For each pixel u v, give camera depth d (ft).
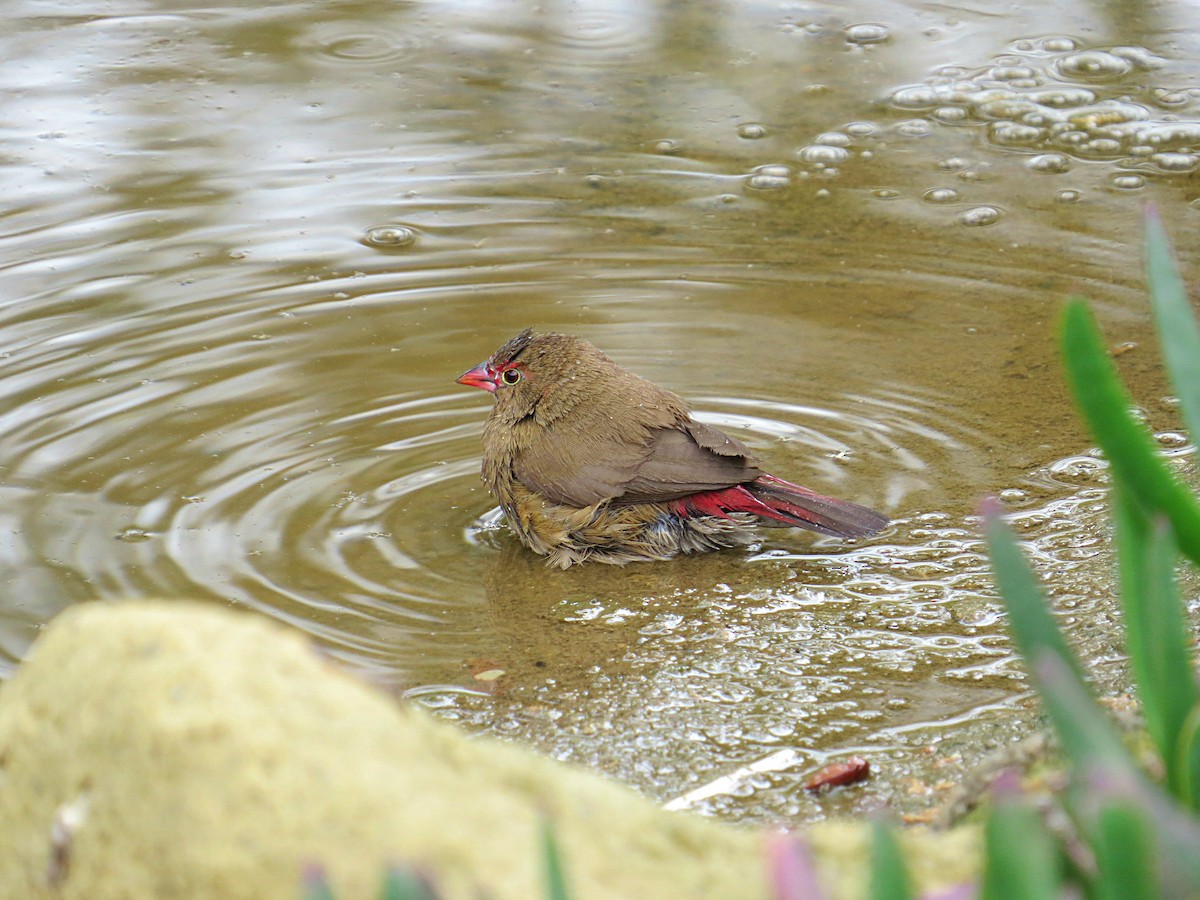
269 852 14.24
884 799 23.45
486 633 30.89
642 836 15.43
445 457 39.70
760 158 59.16
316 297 49.39
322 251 52.44
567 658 29.63
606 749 25.91
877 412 41.09
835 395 42.11
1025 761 20.27
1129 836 10.78
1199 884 11.55
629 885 14.43
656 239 53.16
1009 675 27.86
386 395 42.96
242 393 43.01
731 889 14.79
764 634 30.37
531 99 64.44
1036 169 57.41
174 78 65.57
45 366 44.37
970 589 31.83
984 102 62.80
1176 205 53.88
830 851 16.39
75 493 37.29
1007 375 42.91
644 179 57.77
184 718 14.97
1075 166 57.41
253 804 14.49
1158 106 61.77
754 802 23.81
